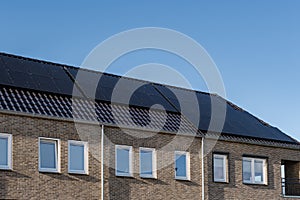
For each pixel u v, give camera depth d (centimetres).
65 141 2138
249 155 2734
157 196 2362
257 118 3156
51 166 2105
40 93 2262
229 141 2662
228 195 2608
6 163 1991
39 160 2069
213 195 2550
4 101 2066
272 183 2808
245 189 2683
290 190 2981
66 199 2102
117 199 2242
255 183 2739
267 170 2798
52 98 2262
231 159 2658
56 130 2122
